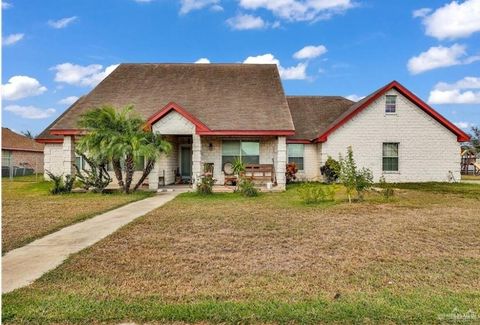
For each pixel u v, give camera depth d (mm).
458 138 20047
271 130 17203
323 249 6598
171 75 22562
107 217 9930
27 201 13148
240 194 15289
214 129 17266
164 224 8844
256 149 19531
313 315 3824
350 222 9086
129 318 3789
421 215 10031
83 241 7266
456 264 5684
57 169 21406
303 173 21406
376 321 3705
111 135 14914
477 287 4691
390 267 5547
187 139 20953
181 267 5578
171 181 20031
